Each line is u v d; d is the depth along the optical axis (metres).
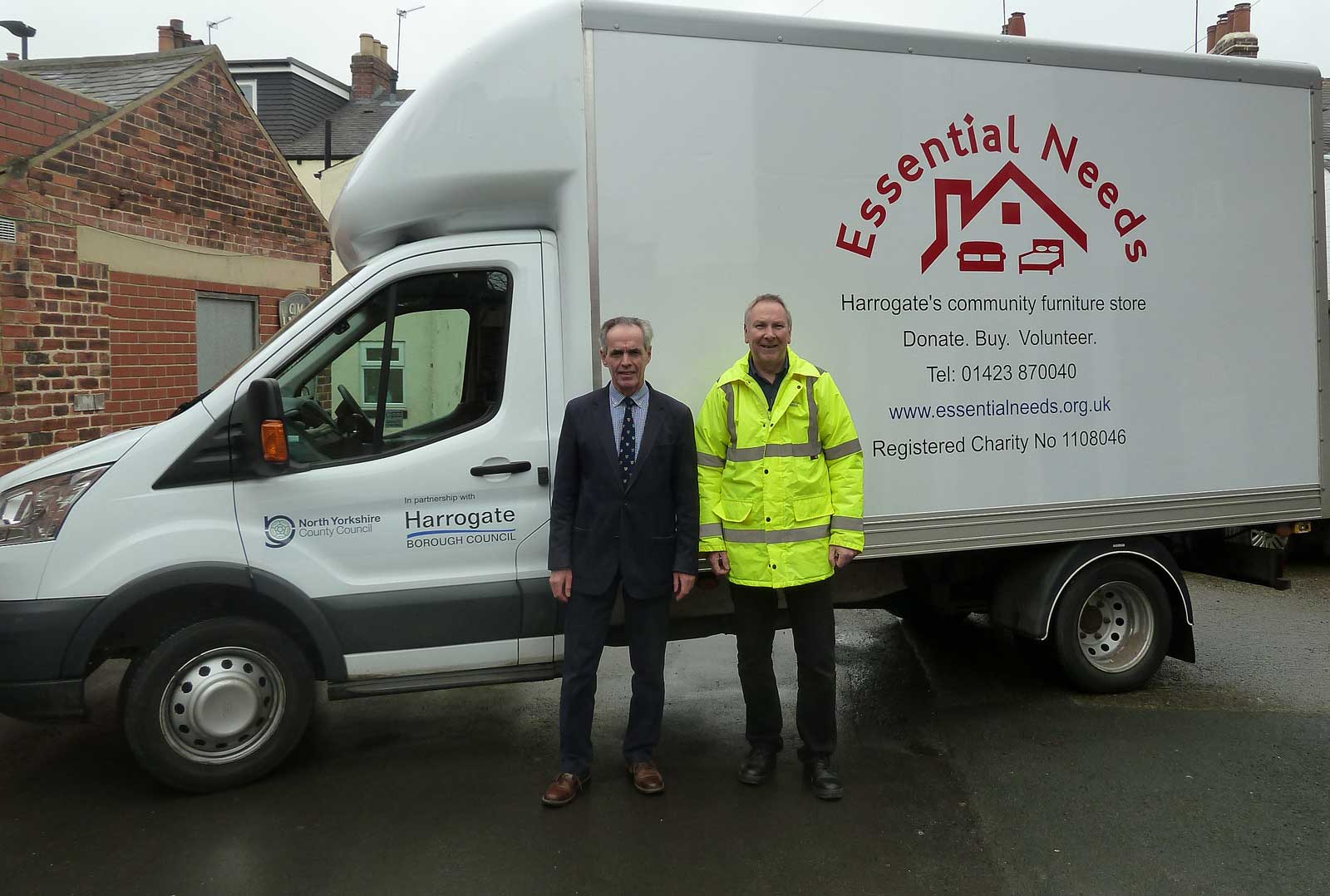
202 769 3.82
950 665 5.53
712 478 3.76
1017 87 4.39
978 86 4.33
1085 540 4.69
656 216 3.96
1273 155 4.83
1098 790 3.81
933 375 4.31
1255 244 4.81
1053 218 4.47
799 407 3.67
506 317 4.02
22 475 3.81
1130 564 4.84
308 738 4.51
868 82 4.18
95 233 6.88
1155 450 4.67
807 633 3.77
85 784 4.00
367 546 3.89
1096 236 4.54
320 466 3.87
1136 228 4.60
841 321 4.18
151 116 7.39
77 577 3.64
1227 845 3.35
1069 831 3.47
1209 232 4.73
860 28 4.16
